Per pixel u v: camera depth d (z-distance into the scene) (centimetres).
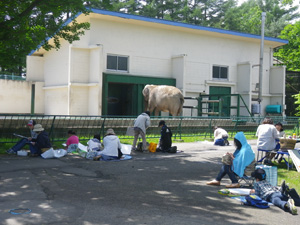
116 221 525
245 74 2720
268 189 665
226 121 1906
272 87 2962
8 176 815
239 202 660
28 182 761
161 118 1673
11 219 520
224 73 2736
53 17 1312
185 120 1739
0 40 1202
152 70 2384
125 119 1584
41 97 2684
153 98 1967
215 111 2598
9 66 1306
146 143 1298
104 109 2111
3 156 1080
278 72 2928
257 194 679
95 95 2088
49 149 1084
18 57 1287
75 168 938
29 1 1236
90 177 837
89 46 2108
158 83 2338
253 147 1509
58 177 824
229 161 772
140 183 789
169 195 693
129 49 2292
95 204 611
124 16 2170
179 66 2394
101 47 2064
